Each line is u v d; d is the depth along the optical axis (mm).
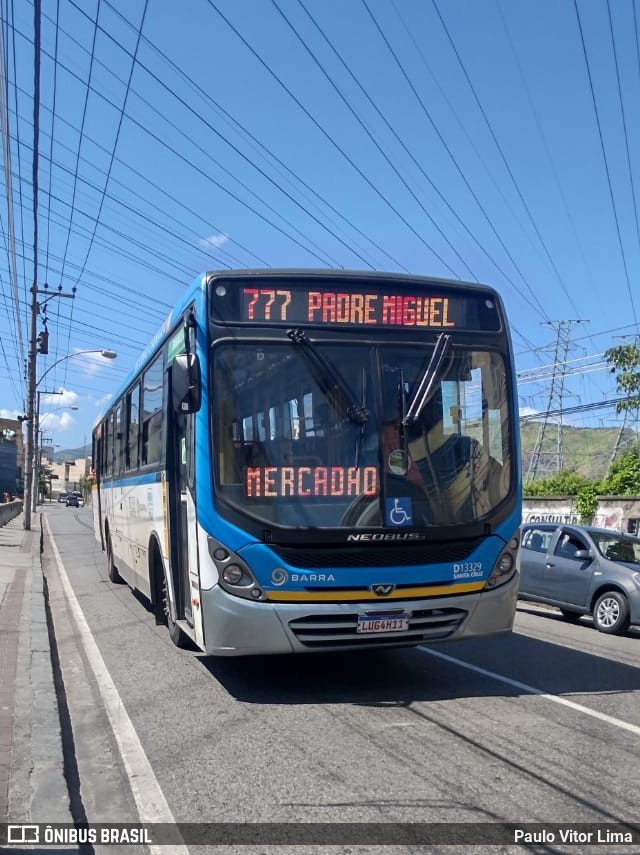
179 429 7535
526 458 45125
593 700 6879
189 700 6738
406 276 6996
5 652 8469
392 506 6430
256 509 6215
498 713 6387
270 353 6539
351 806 4527
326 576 6188
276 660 8227
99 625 10617
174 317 7828
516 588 6910
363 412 6543
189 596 7031
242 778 4949
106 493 15039
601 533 12711
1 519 38375
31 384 34531
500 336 7199
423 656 8594
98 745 5781
